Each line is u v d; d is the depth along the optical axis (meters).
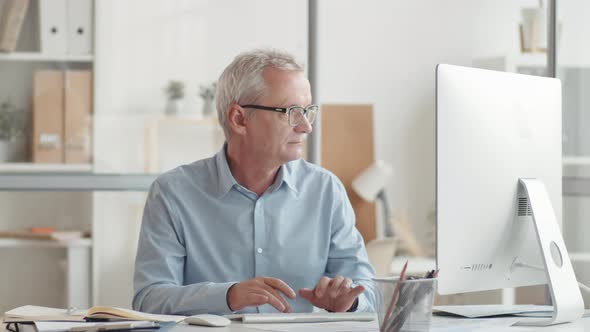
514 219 1.56
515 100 1.58
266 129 1.82
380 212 4.27
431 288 1.26
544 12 3.87
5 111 3.32
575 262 3.53
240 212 1.90
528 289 3.73
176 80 3.44
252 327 1.37
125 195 3.40
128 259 3.41
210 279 1.89
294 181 1.96
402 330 1.25
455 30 4.44
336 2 4.44
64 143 3.36
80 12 3.37
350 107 4.19
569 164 3.53
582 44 3.53
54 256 3.37
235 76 1.84
